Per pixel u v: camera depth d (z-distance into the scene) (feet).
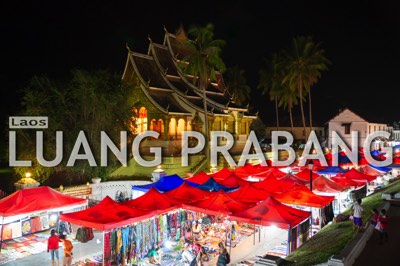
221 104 184.03
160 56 176.35
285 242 69.77
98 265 54.34
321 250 49.90
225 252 50.96
